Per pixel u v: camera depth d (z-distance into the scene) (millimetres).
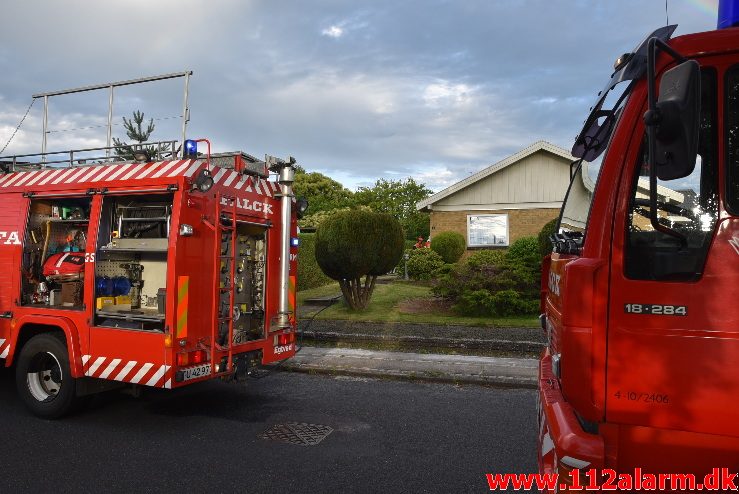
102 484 4207
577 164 3717
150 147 5781
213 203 5605
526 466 4598
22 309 6008
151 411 6133
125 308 5766
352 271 11359
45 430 5453
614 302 2391
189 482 4262
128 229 5742
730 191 2334
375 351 9117
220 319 5637
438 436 5332
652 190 2139
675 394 2299
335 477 4371
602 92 2898
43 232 6320
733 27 2605
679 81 2109
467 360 8461
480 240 19172
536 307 11086
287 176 6488
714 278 2287
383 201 37250
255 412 6117
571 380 2436
